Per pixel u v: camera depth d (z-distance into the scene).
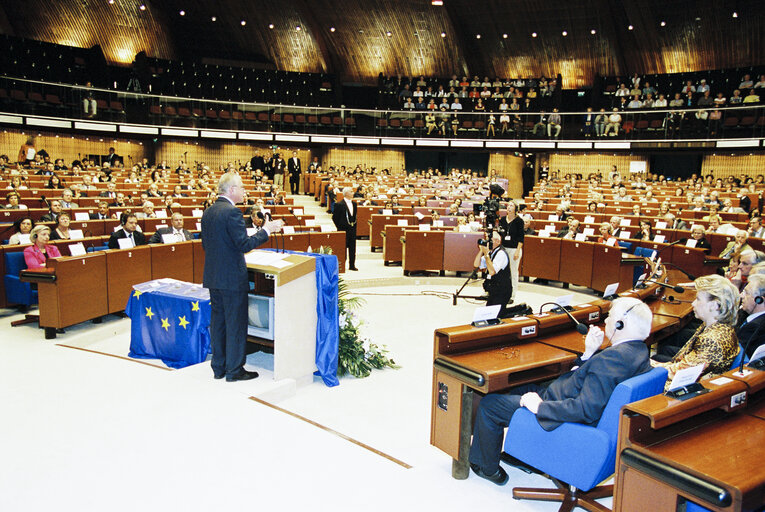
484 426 3.43
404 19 26.86
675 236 12.08
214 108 21.94
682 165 23.89
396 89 26.84
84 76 24.69
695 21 23.36
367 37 27.83
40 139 21.58
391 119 23.88
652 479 2.48
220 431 3.80
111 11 25.67
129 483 3.12
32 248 7.07
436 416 3.60
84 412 4.03
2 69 22.62
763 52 23.05
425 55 28.55
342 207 11.48
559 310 4.47
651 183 21.08
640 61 25.86
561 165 25.97
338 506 3.03
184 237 9.02
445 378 3.51
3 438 3.61
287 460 3.48
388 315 8.77
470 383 3.30
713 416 2.95
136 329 5.88
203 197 15.81
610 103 26.19
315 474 3.34
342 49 28.45
